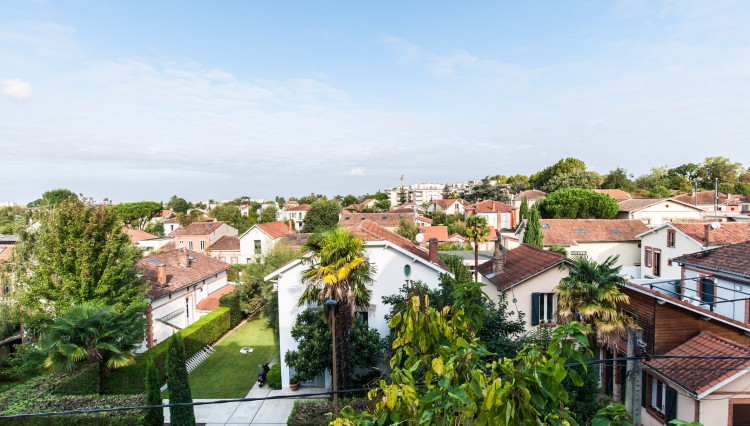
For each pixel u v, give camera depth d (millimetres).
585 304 14891
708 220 45625
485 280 26500
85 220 21266
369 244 19844
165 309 28203
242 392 20844
